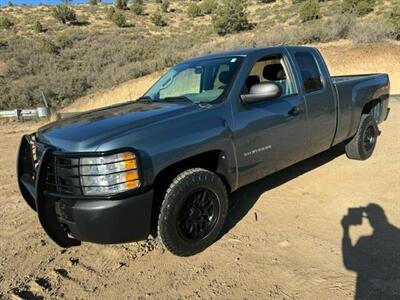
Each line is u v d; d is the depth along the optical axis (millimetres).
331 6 43156
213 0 62094
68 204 3484
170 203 3717
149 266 3936
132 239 3613
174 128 3777
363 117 6574
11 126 16875
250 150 4406
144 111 4195
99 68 35031
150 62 29906
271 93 4203
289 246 4102
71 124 4129
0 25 54969
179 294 3457
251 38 30781
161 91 5176
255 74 4863
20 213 5520
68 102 29516
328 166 6551
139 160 3471
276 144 4715
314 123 5270
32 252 4359
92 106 27078
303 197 5340
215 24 43219
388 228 4301
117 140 3477
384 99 7184
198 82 4812
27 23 57938
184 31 52531
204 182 3938
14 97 29578
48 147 3688
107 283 3688
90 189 3412
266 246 4137
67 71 34938
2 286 3719
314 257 3865
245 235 4402
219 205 4121
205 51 29234
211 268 3812
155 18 57781
